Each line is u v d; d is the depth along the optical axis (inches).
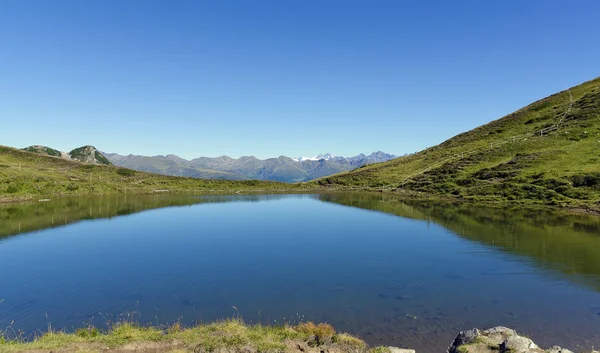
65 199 3639.3
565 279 1059.3
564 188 2711.6
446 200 3348.9
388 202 3427.7
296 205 3289.9
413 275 1125.1
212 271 1189.7
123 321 778.2
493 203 2883.9
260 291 989.8
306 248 1525.6
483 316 798.5
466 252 1402.6
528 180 3110.2
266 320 790.5
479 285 1019.3
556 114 5078.7
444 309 844.6
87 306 884.6
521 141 4493.1
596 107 4594.0
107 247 1553.9
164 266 1249.4
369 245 1568.7
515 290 972.6
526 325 749.3
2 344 580.4
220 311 847.1
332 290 994.1
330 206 3164.4
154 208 3034.0
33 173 4335.6
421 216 2409.0
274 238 1745.8
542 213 2315.5
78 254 1428.4
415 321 775.1
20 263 1288.1
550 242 1520.7
